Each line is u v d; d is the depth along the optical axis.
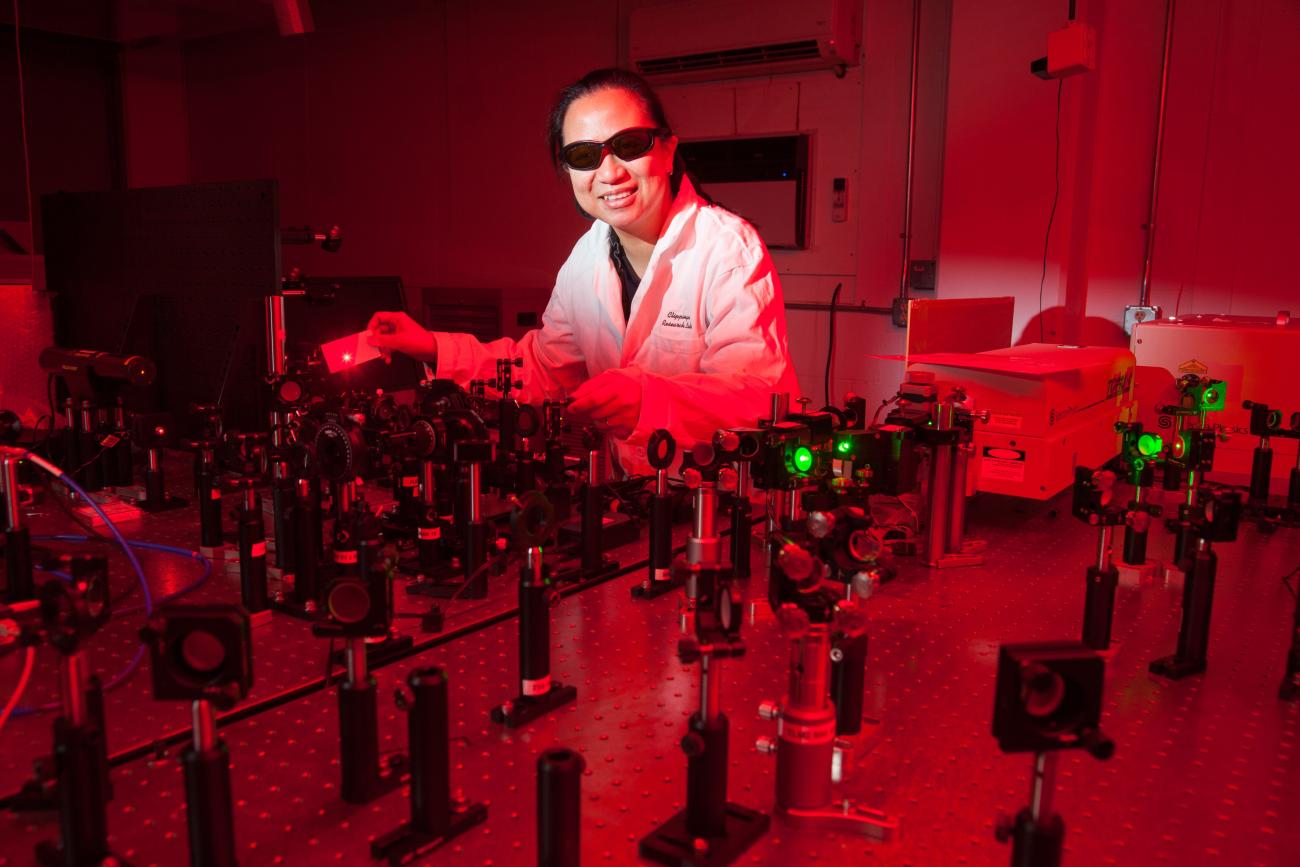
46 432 2.29
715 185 4.62
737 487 1.60
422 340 2.35
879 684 1.23
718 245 2.36
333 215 6.05
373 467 1.59
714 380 2.13
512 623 1.41
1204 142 3.58
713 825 0.88
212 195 1.81
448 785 0.89
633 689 1.20
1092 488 1.30
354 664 0.94
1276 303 3.53
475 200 5.40
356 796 0.94
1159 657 1.33
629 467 2.54
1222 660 1.33
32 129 5.88
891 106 4.12
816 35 4.03
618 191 2.27
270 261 1.73
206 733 0.79
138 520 1.88
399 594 1.51
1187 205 3.65
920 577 1.66
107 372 1.87
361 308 2.92
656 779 1.00
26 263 3.35
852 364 4.40
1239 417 2.37
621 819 0.93
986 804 0.96
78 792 0.81
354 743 0.94
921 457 1.69
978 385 1.93
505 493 1.90
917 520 1.85
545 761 0.79
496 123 5.24
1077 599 1.55
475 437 1.50
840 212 4.31
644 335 2.52
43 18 4.96
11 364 2.33
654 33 4.50
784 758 0.93
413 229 5.69
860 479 1.39
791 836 0.91
